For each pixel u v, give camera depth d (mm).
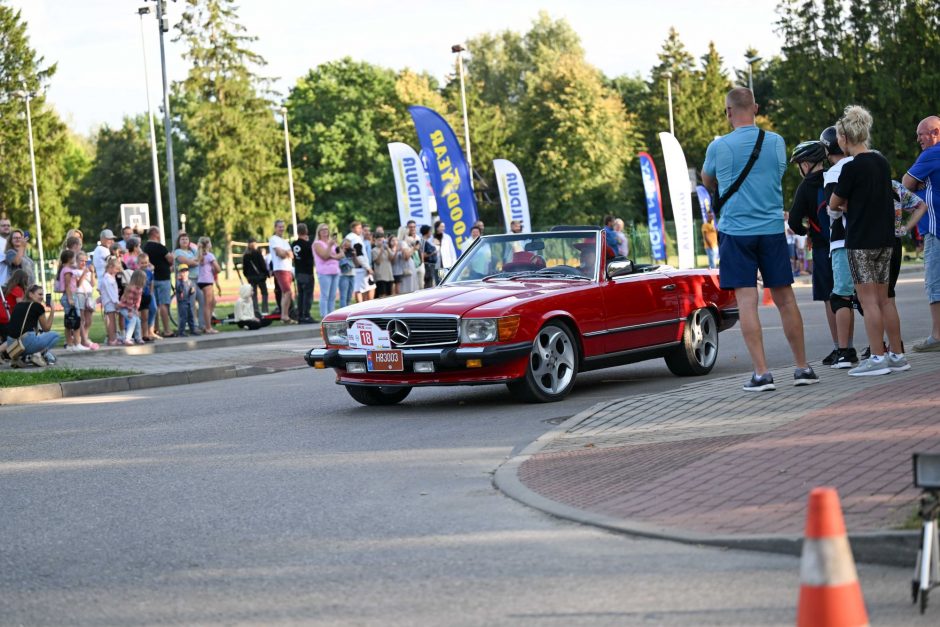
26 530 7793
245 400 14883
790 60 70000
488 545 6668
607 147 97750
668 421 9992
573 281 13484
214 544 7102
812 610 4309
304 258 28469
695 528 6523
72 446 11602
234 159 92688
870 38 68125
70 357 22031
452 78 113312
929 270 12867
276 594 5922
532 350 12461
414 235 29781
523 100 102812
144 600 5953
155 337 25328
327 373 18109
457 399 13586
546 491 7867
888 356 11156
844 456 7676
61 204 97375
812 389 10641
